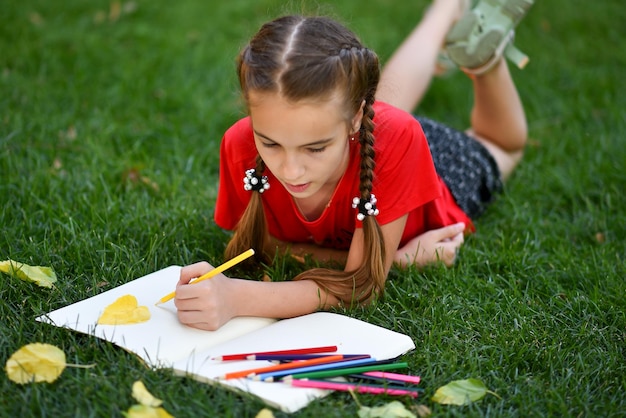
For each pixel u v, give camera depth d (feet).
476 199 10.57
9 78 13.52
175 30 15.88
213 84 14.02
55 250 9.04
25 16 15.93
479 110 11.25
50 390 6.85
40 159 11.26
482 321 8.20
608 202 10.82
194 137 12.49
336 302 8.34
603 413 6.92
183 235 9.58
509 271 9.33
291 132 7.18
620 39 16.16
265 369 6.98
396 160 8.27
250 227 8.71
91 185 10.62
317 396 6.83
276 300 7.99
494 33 10.57
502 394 7.18
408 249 9.27
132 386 6.77
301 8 8.82
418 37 10.92
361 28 15.94
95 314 7.69
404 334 8.01
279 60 7.16
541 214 10.85
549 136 12.90
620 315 8.39
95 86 13.65
